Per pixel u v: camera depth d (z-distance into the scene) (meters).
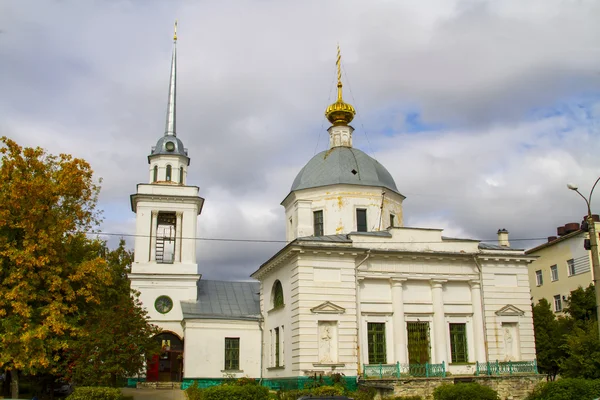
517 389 36.44
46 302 32.50
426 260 39.22
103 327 31.72
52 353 33.44
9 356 29.62
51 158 34.47
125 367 31.84
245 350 44.09
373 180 45.09
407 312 38.34
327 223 43.75
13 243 31.36
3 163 31.97
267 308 43.91
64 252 33.38
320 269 36.75
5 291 30.59
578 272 54.00
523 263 41.00
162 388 43.09
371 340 37.22
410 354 37.75
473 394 27.94
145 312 34.19
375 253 37.75
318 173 45.91
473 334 39.28
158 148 50.50
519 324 39.84
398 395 32.88
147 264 47.09
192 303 47.00
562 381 30.03
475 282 39.91
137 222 47.84
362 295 37.69
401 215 46.62
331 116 50.31
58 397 40.19
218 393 28.06
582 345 34.62
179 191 48.91
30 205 31.69
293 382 35.44
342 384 33.78
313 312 35.81
